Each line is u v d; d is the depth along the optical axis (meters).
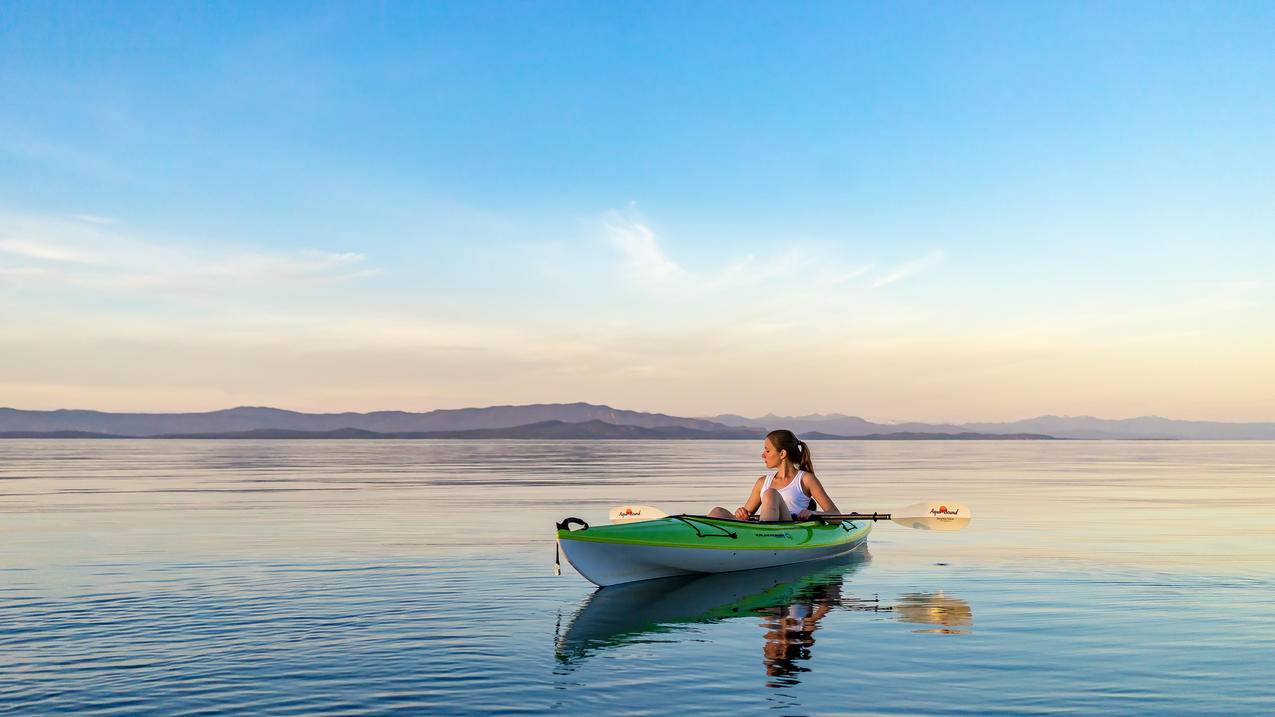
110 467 47.16
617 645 6.07
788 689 4.95
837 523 11.30
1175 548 11.76
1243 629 6.55
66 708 4.61
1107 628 6.61
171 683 5.08
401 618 7.00
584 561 8.55
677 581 9.17
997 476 37.91
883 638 6.29
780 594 8.31
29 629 6.54
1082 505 19.98
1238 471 45.12
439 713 4.53
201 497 22.53
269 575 9.27
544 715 4.48
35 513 17.39
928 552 11.50
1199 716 4.46
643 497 22.64
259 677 5.21
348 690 4.94
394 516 16.67
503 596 8.09
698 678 5.18
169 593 8.12
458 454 88.06
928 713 4.50
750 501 11.05
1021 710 4.55
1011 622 6.86
